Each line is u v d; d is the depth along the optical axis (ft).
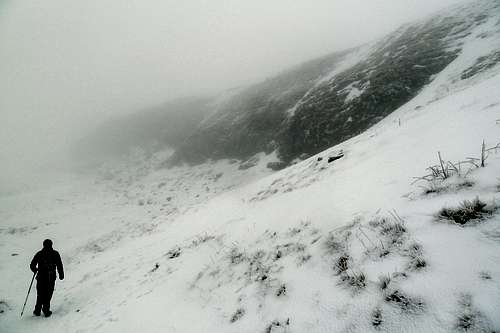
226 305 12.69
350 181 18.16
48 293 23.85
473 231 7.84
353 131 69.15
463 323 5.88
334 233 12.46
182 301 15.52
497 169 10.07
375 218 11.43
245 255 16.48
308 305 9.46
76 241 60.18
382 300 7.74
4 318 25.16
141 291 20.24
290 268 12.30
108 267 33.06
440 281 7.02
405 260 8.39
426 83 66.28
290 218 17.65
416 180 12.72
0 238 63.31
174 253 25.62
